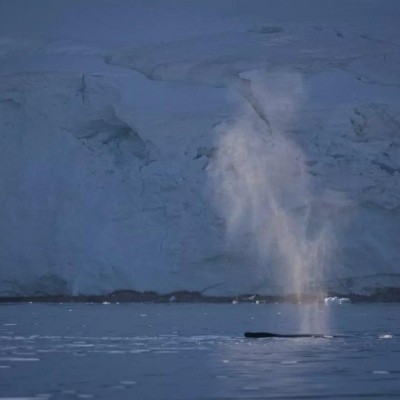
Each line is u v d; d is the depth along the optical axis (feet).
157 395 96.17
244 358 129.49
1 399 93.81
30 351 139.85
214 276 318.04
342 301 310.45
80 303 313.12
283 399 93.97
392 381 106.52
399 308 282.97
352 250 318.65
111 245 317.22
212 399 93.81
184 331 181.37
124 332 178.29
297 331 182.70
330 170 321.11
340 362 124.47
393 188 318.65
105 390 99.76
